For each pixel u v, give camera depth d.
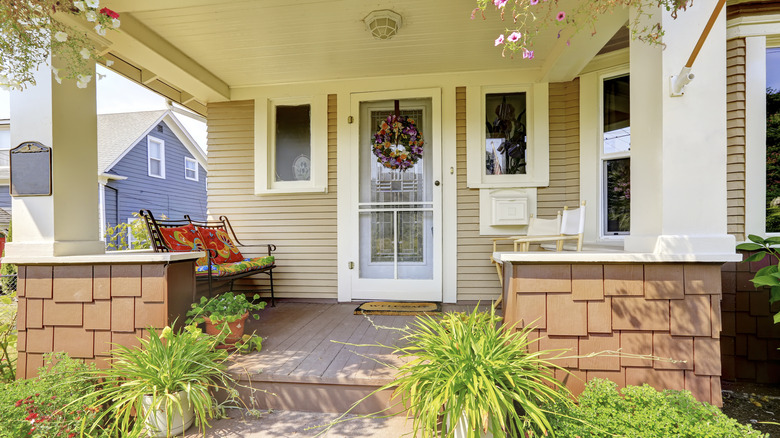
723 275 2.36
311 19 2.63
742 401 2.11
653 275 1.70
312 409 1.95
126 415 1.61
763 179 2.31
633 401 1.50
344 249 3.68
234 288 3.80
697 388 1.67
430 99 3.63
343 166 3.68
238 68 3.42
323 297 3.73
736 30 2.32
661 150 1.69
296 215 3.77
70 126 2.17
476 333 1.71
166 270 2.01
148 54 2.84
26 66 1.81
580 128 3.30
